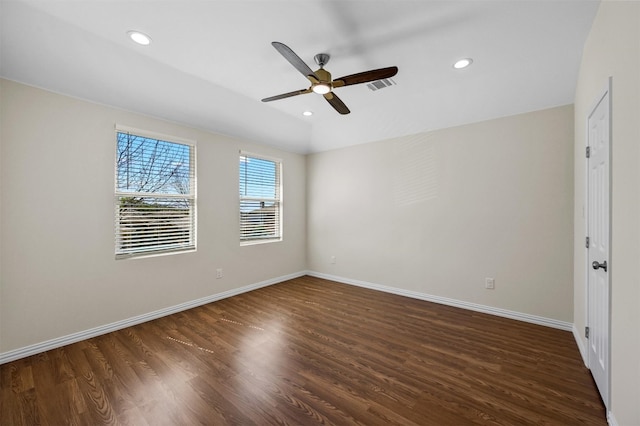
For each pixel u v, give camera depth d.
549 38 2.15
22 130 2.34
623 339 1.39
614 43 1.51
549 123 2.92
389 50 2.32
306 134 4.55
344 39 2.17
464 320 3.10
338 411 1.69
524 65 2.54
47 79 2.39
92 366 2.19
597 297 1.88
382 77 2.10
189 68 2.62
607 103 1.58
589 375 2.05
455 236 3.54
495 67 2.60
